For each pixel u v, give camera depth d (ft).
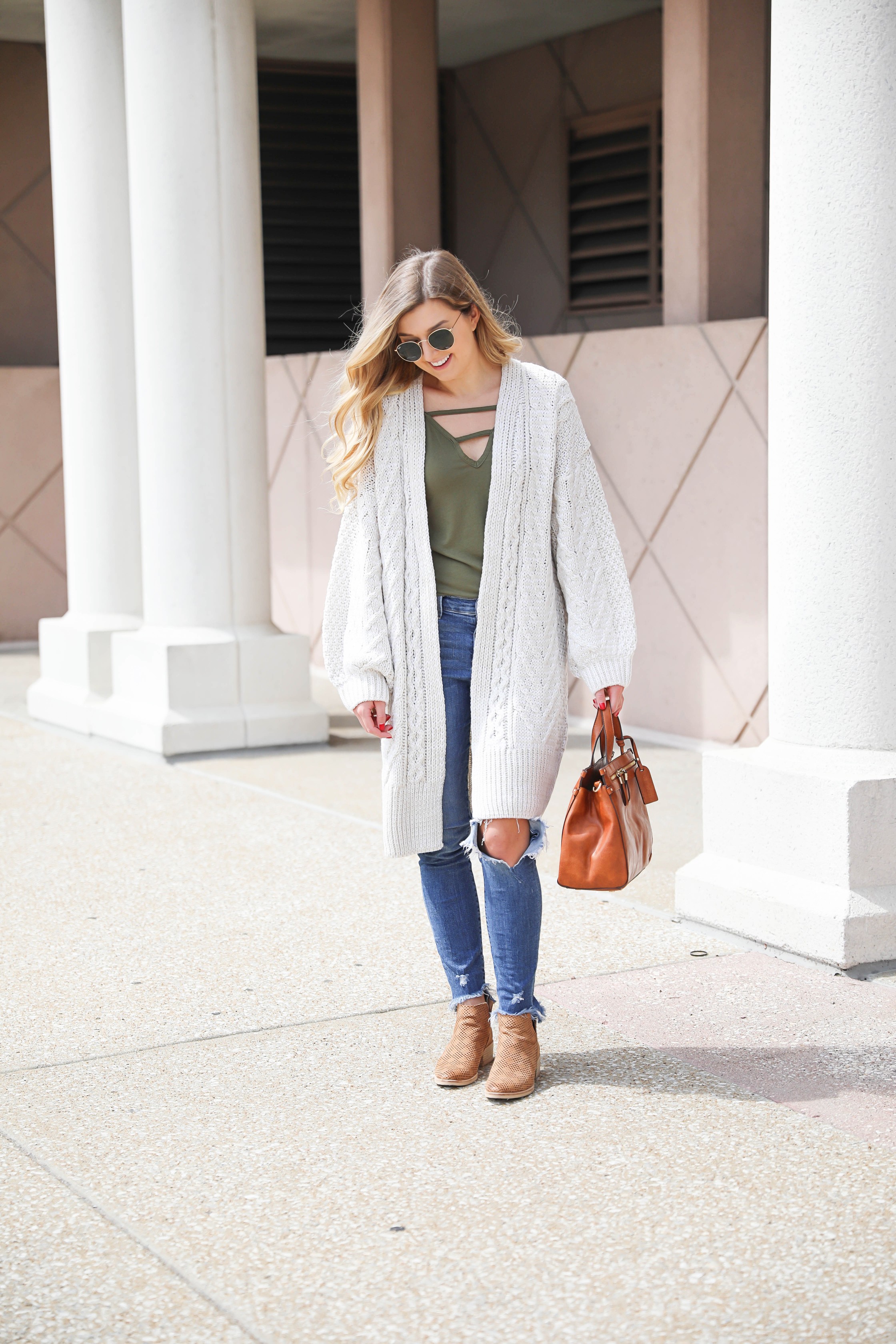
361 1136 9.86
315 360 29.71
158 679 22.98
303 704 23.71
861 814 12.72
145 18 21.86
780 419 13.25
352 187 37.78
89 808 19.42
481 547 10.22
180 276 22.25
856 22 12.36
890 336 12.60
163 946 13.87
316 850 17.13
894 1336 7.47
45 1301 7.95
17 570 36.40
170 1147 9.76
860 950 12.66
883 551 12.83
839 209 12.60
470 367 10.21
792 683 13.34
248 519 23.15
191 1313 7.82
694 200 22.52
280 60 36.65
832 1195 8.90
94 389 25.17
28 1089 10.73
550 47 33.50
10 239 37.99
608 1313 7.73
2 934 14.28
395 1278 8.12
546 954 13.42
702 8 22.02
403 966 13.20
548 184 33.99
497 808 10.10
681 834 17.52
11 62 37.47
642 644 23.32
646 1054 11.12
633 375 22.76
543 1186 9.11
